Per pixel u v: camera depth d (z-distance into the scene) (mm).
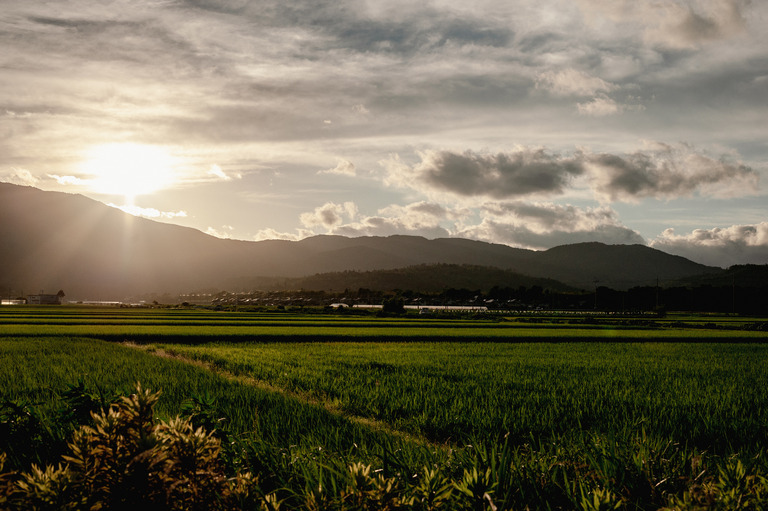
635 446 5914
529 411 12406
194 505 2820
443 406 13328
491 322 72000
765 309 151250
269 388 17375
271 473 5000
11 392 14711
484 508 3721
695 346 37688
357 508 3043
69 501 2602
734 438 10047
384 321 68562
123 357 25156
